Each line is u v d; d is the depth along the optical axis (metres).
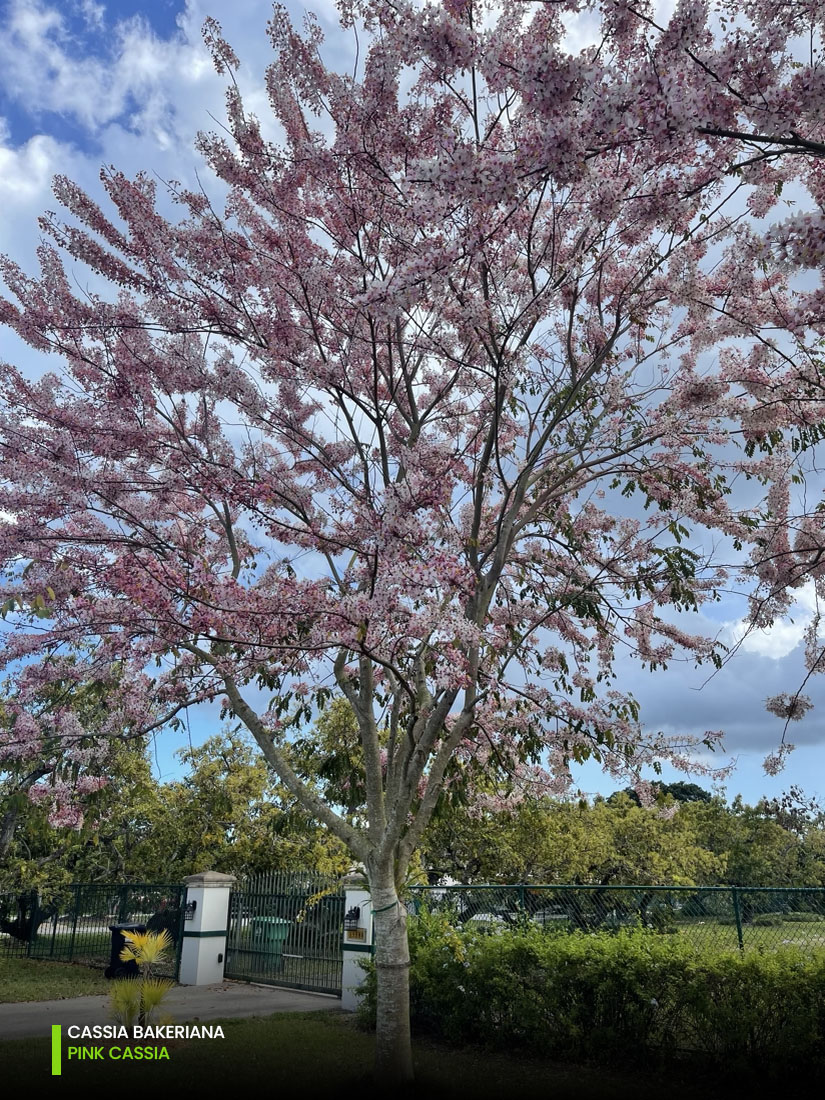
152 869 18.39
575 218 7.55
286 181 7.02
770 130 3.65
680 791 37.62
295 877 14.01
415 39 4.27
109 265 7.03
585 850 16.36
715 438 7.75
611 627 8.80
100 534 7.61
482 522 8.77
